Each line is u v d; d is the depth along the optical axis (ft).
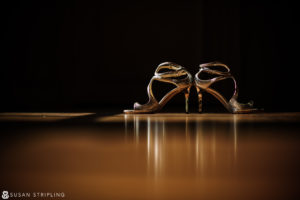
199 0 18.70
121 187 2.21
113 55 19.15
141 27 19.08
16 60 19.04
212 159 3.15
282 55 19.02
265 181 2.36
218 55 18.60
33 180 2.40
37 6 19.01
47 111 13.01
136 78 19.12
